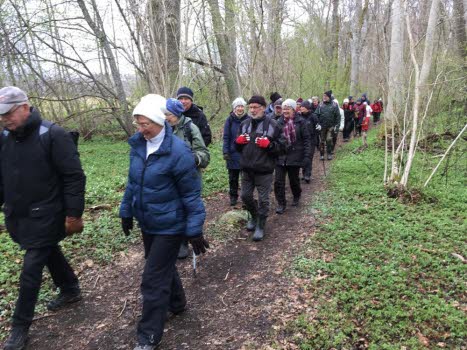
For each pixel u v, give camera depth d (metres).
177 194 3.14
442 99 8.32
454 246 4.88
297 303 3.83
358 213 6.34
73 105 17.77
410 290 3.91
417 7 9.28
